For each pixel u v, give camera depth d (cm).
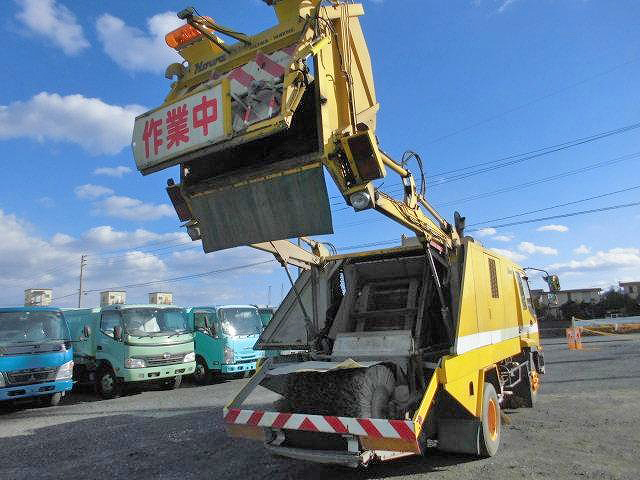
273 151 491
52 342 1164
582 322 3531
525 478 507
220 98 430
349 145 423
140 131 471
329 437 498
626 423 743
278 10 471
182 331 1460
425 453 615
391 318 645
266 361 591
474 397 564
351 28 498
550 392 1053
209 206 484
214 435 758
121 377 1329
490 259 717
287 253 637
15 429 891
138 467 602
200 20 471
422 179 595
